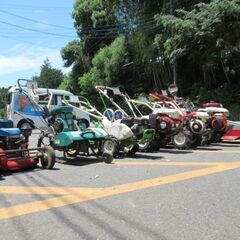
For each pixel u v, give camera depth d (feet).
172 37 91.71
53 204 27.22
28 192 30.76
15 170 39.93
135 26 123.54
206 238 20.70
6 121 41.55
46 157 40.42
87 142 44.86
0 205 27.30
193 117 56.54
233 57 87.76
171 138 55.11
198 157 46.70
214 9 81.56
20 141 39.99
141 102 58.39
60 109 45.78
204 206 26.05
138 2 120.16
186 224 22.76
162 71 115.24
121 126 47.06
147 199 27.86
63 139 43.45
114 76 131.44
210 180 33.40
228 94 90.94
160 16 96.53
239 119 81.61
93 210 25.66
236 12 80.28
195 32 84.02
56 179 35.40
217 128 58.18
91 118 62.39
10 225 23.29
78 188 31.60
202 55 89.66
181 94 108.17
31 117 83.15
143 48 114.93
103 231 21.91
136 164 42.37
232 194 28.91
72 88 165.27
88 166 41.73
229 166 39.75
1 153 37.29
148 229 22.07
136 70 128.67
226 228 22.09
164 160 44.93
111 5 134.00
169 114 53.57
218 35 83.51
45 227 22.80
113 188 31.24
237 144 60.70
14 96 84.64
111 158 43.45
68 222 23.50
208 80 99.96
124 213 24.90
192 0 97.60
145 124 51.39
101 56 134.21
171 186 31.50
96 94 135.33
